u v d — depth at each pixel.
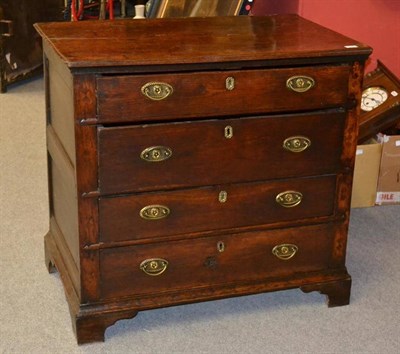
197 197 2.32
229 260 2.43
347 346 2.39
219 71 2.20
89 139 2.17
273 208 2.41
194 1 3.06
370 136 3.19
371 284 2.71
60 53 2.15
